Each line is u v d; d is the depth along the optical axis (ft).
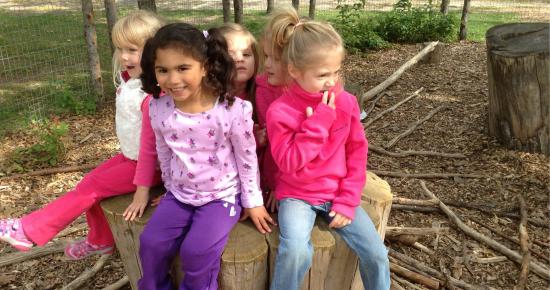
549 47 15.19
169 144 6.66
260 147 7.63
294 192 6.95
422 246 12.05
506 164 15.58
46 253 11.66
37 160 16.02
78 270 11.28
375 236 6.91
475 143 17.19
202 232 6.49
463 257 11.71
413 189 14.57
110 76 23.94
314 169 6.75
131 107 7.62
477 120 19.04
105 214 7.84
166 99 6.71
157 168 7.76
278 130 6.54
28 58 24.38
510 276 11.13
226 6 28.89
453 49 30.66
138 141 7.72
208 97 6.53
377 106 21.47
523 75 15.12
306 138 6.37
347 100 6.72
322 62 6.18
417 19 32.96
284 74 6.84
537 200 13.73
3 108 19.97
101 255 11.47
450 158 16.44
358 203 6.87
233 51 7.33
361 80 24.90
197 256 6.39
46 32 27.89
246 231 7.24
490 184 14.66
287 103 6.65
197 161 6.61
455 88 23.20
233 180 6.88
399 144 17.71
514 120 15.90
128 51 7.63
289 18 6.75
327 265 7.24
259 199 6.97
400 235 12.01
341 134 6.69
